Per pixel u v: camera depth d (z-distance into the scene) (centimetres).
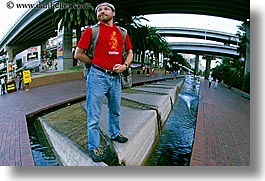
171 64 5228
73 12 1433
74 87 1106
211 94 1260
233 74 1961
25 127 391
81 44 203
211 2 1809
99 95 214
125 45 231
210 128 449
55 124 403
